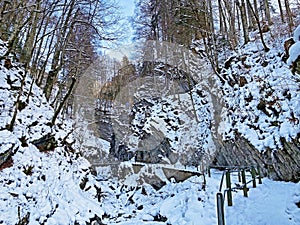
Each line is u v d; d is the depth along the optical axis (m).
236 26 20.69
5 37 10.03
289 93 9.27
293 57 4.65
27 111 8.12
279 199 6.46
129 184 13.82
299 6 16.20
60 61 12.93
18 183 5.57
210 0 16.86
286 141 8.14
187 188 10.23
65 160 8.62
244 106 11.30
